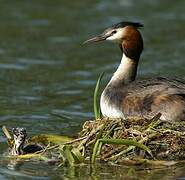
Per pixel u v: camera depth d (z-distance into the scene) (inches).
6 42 1013.2
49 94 763.4
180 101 582.2
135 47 644.7
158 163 535.8
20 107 712.4
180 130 561.3
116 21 1127.0
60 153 547.8
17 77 833.5
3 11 1188.5
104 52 964.6
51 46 995.3
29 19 1145.4
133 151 546.9
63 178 514.6
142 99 595.2
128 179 510.6
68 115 687.1
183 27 1094.4
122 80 639.8
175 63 880.9
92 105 723.4
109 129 563.8
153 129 557.9
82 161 540.1
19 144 561.9
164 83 599.5
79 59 925.2
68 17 1159.0
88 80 821.9
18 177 516.7
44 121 666.2
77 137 587.5
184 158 543.2
